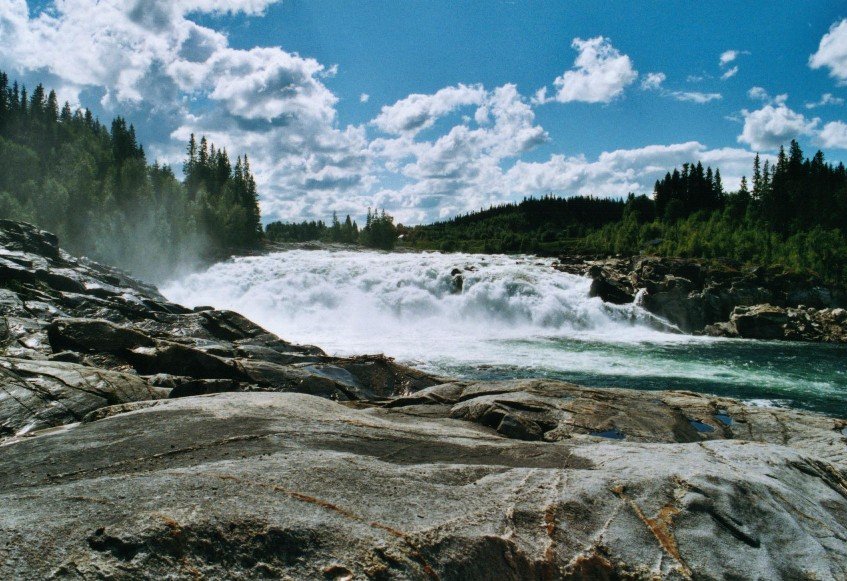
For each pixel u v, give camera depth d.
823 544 4.60
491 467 5.16
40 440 5.56
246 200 82.31
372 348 25.02
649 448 6.42
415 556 3.32
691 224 72.94
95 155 85.31
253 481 3.95
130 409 7.32
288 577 2.99
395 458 5.45
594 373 20.98
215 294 38.94
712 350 28.70
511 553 3.72
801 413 11.61
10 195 56.94
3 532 2.88
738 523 4.55
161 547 2.93
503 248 102.50
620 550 4.11
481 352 24.78
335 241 95.44
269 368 13.02
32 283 18.19
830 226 69.06
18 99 104.88
